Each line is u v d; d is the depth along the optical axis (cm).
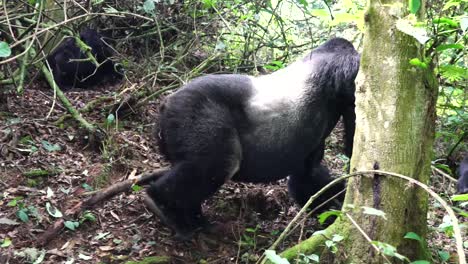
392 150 203
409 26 177
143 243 266
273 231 279
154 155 349
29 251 244
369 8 204
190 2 459
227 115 257
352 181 212
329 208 293
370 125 207
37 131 345
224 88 260
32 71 429
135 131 371
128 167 324
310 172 291
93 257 251
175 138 257
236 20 444
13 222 262
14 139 325
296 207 312
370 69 206
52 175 306
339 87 263
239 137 261
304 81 268
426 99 206
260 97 262
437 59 218
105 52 460
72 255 251
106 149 337
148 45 484
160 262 251
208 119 254
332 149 388
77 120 352
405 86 202
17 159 315
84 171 315
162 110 264
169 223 271
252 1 421
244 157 265
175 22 478
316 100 267
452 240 270
